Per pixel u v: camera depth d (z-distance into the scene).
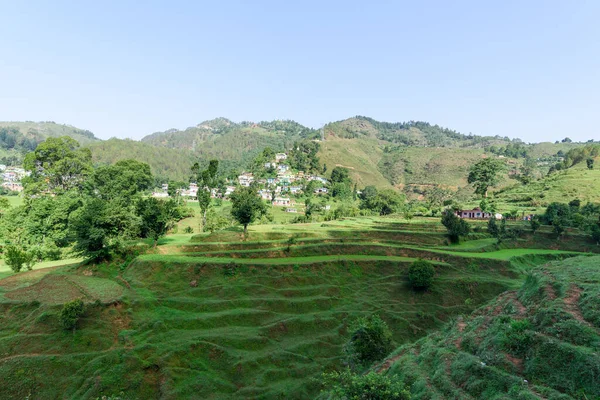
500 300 40.69
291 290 58.00
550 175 177.25
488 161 155.75
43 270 60.38
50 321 41.50
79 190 127.06
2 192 167.75
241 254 68.81
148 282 54.91
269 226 103.44
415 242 89.12
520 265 77.62
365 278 66.56
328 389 37.44
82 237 58.25
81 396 34.31
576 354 21.64
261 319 50.06
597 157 187.12
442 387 24.52
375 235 91.25
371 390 21.47
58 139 123.62
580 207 120.81
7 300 45.53
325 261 67.31
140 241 71.38
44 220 84.12
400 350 36.62
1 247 78.50
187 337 43.34
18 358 36.44
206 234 82.00
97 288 50.41
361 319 40.31
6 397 32.97
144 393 36.22
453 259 74.56
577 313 26.55
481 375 23.91
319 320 51.69
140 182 149.62
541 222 108.25
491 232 97.81
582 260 43.34
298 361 43.75
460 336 32.72
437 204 182.50
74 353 38.69
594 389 19.50
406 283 64.94
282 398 37.84
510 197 153.38
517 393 20.67
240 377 39.72
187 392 36.44
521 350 25.09
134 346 40.78
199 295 53.31
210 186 112.25
